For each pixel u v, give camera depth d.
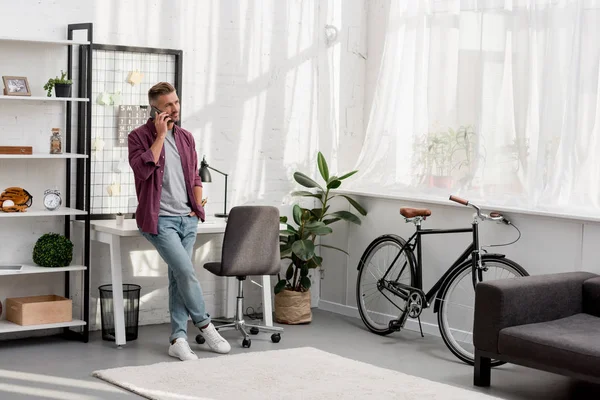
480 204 5.88
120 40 6.04
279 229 6.05
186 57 6.36
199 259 6.54
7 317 5.63
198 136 6.45
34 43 5.66
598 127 5.38
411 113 6.57
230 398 4.45
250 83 6.68
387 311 6.51
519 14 5.73
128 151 5.60
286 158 6.91
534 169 5.67
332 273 7.04
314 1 6.97
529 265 5.56
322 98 7.05
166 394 4.49
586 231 5.27
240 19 6.60
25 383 4.71
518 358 4.58
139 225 5.31
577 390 4.86
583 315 4.98
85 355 5.34
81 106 5.82
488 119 5.91
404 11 6.61
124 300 5.73
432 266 6.18
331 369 5.07
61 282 5.89
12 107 5.61
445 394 4.61
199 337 5.67
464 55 6.07
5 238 5.65
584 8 5.39
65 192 5.86
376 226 6.65
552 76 5.55
